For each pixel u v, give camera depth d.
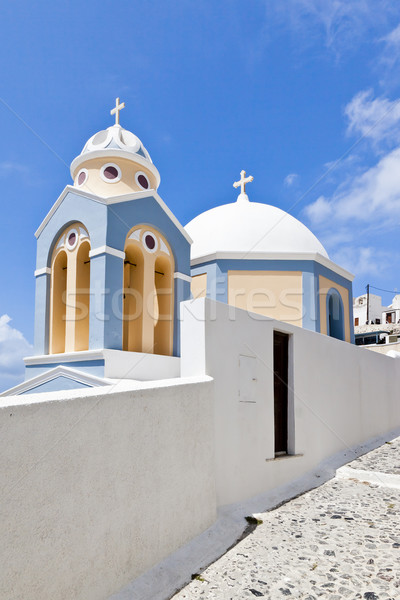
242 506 5.90
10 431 3.07
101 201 8.92
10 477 3.04
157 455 4.45
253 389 6.52
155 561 4.27
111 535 3.80
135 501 4.10
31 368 9.45
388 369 12.40
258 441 6.51
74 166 10.52
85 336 9.28
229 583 4.19
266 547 4.93
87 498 3.61
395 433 11.84
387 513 5.96
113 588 3.77
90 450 3.68
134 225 9.30
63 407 3.47
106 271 8.57
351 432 9.66
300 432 7.66
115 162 10.17
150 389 4.46
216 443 5.65
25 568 3.07
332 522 5.65
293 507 6.23
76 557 3.46
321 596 3.97
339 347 9.58
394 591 4.03
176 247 10.15
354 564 4.53
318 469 7.92
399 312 41.91
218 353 5.88
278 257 12.12
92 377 7.86
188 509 4.81
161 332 9.94
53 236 9.84
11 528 3.01
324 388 8.70
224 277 12.02
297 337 7.93
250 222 13.05
